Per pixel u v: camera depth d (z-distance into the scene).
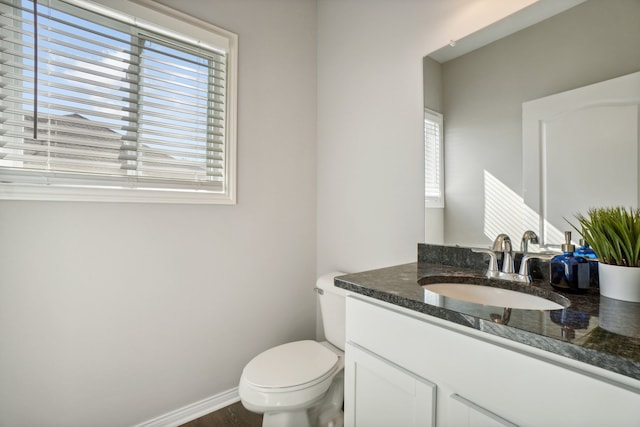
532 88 1.08
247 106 1.73
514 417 0.61
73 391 1.26
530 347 0.61
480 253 1.20
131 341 1.39
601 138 0.92
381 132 1.59
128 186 1.41
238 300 1.71
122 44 1.39
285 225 1.89
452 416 0.71
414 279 1.04
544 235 1.04
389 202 1.55
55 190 1.21
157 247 1.46
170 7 1.48
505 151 1.14
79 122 1.28
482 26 1.21
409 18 1.47
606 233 0.82
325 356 1.43
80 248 1.28
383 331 0.90
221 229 1.65
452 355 0.72
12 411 1.15
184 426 1.49
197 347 1.57
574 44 0.98
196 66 1.60
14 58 1.19
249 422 1.53
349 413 1.01
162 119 1.51
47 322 1.21
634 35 0.87
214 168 1.66
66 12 1.25
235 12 1.68
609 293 0.81
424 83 1.40
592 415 0.52
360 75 1.72
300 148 1.96
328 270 1.94
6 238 1.14
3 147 1.15
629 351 0.50
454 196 1.29
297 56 1.94
